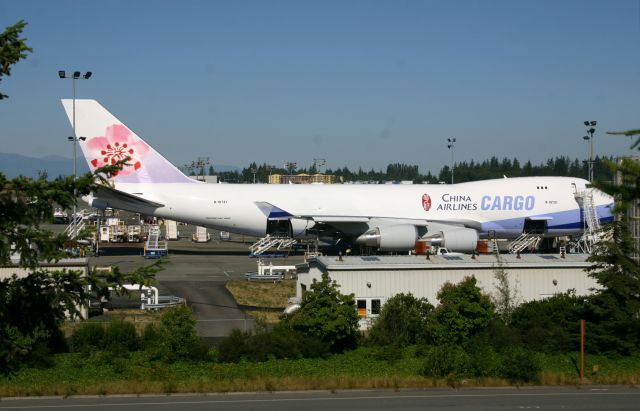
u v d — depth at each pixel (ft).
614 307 111.75
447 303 117.70
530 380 99.25
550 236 240.32
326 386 95.40
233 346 109.09
